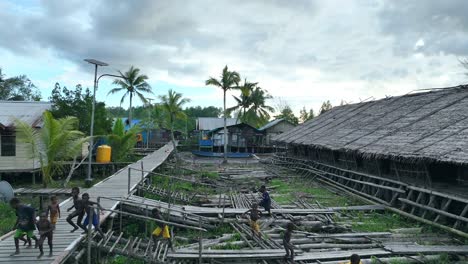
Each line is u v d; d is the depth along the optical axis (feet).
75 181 82.23
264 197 52.65
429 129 59.11
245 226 47.50
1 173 75.51
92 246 33.58
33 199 58.70
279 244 40.29
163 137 203.92
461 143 47.50
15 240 29.66
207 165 124.36
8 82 172.14
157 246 35.78
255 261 36.04
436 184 55.26
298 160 114.21
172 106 139.23
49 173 70.44
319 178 90.12
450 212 48.93
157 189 64.69
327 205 63.21
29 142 68.33
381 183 64.64
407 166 59.67
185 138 215.10
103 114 105.19
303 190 77.92
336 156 90.27
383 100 97.55
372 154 61.57
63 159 72.69
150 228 44.65
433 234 44.68
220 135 173.06
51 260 28.58
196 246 40.06
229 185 81.61
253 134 173.47
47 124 68.18
